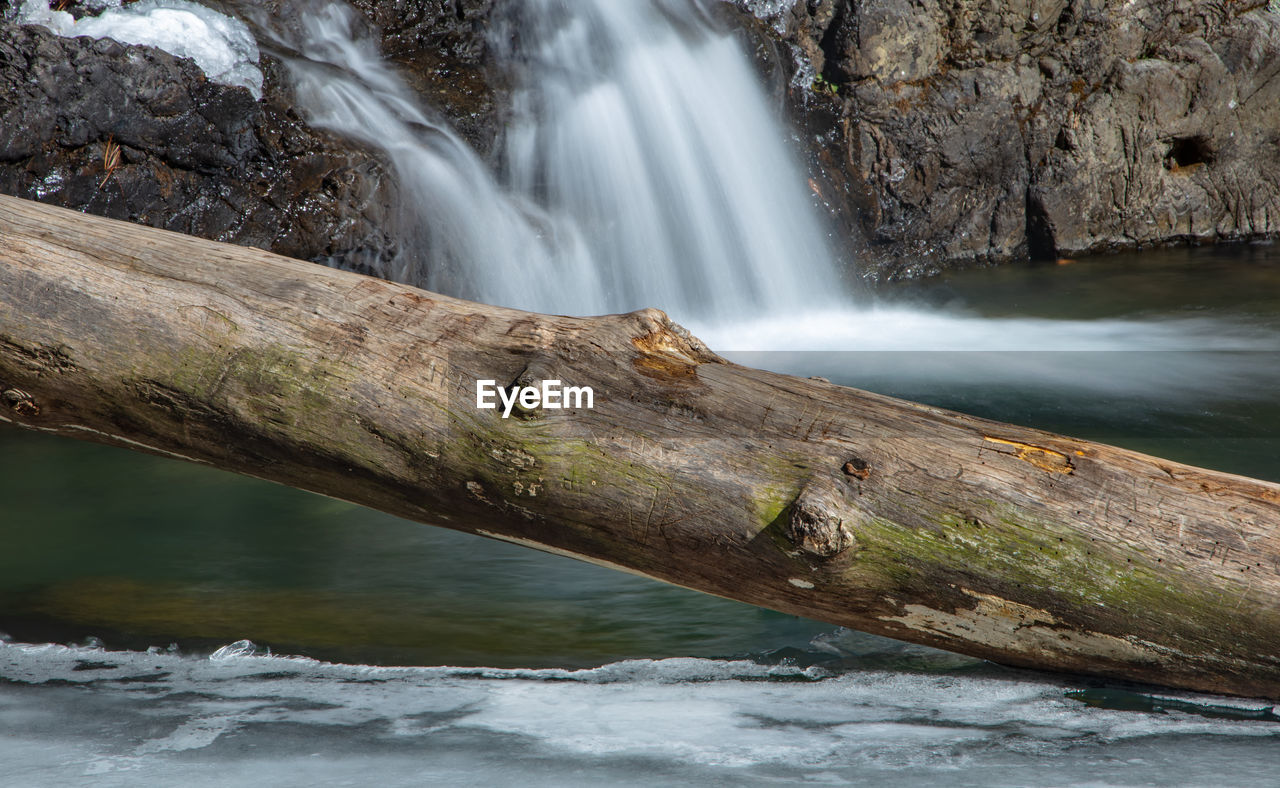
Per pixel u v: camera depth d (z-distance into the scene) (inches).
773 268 378.3
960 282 407.8
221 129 266.2
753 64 376.8
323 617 131.6
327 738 85.3
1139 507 98.0
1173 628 97.1
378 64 325.1
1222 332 325.4
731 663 113.7
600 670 111.4
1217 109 433.1
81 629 125.2
